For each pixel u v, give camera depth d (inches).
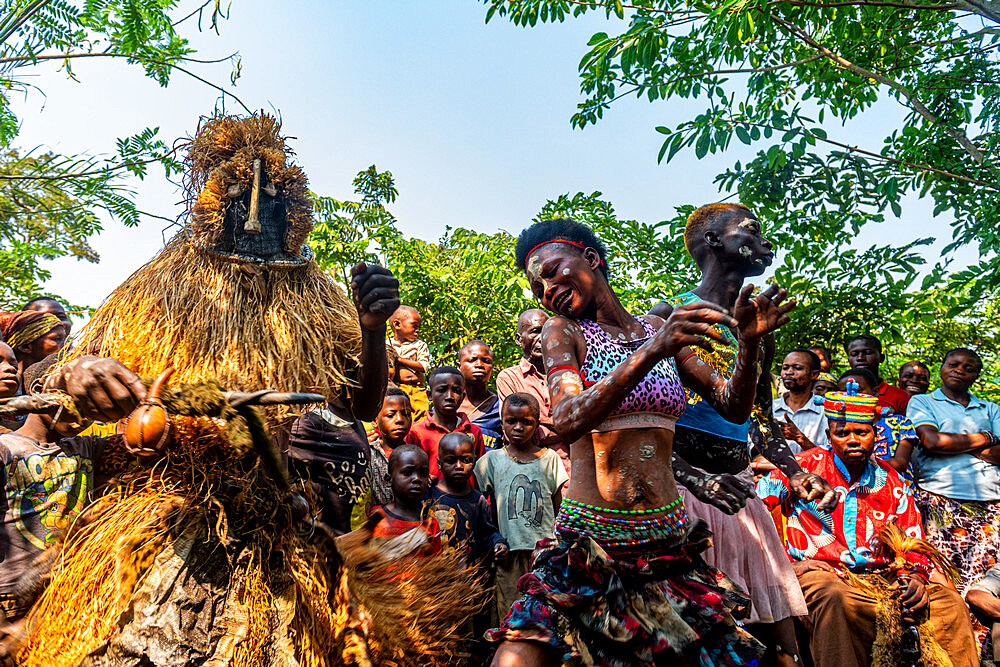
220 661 100.3
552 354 116.0
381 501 185.3
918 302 307.3
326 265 351.6
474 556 180.2
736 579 159.8
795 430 217.0
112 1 340.8
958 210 281.6
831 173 276.8
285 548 109.0
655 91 272.4
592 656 110.9
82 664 98.0
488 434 222.4
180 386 99.3
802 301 309.1
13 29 335.9
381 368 123.6
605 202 349.1
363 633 112.0
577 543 112.8
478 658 164.2
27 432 120.4
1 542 113.3
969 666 184.4
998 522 232.8
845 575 182.2
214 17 202.1
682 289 325.7
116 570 100.7
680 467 144.4
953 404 251.0
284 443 120.8
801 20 274.1
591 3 270.2
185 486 107.2
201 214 115.6
